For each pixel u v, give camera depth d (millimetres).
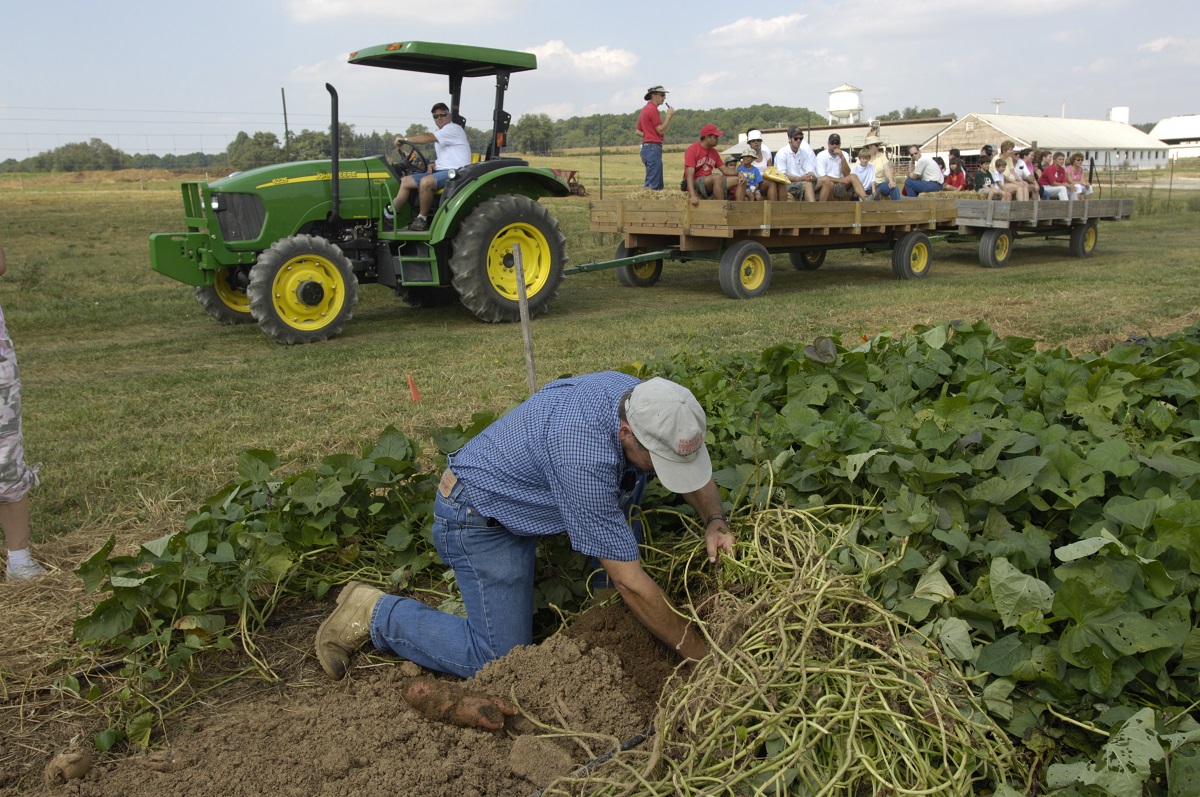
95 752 2721
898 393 3922
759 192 11594
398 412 6184
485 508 2785
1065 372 4129
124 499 4770
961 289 11492
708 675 2354
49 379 7746
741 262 11281
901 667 2301
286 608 3588
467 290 9734
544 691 2688
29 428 6043
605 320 9789
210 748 2695
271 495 3711
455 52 9680
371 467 3711
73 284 13602
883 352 4844
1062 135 46375
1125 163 52062
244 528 3391
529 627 3002
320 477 3758
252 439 5660
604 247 17078
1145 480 3076
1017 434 3170
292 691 3045
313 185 9625
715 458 3738
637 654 2846
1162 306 9648
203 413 6336
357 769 2521
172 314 11203
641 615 2656
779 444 3566
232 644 3244
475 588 2908
